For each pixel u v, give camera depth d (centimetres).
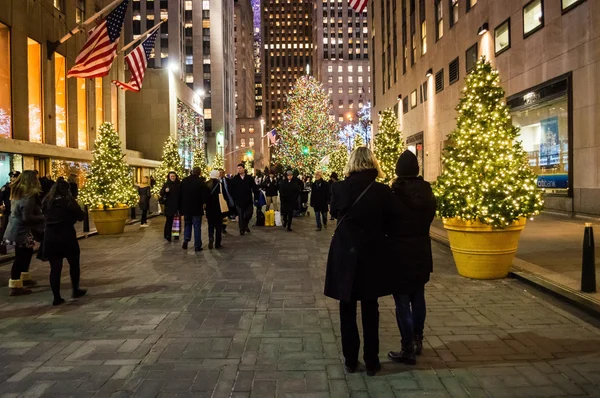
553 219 1630
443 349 468
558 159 1825
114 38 1816
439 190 791
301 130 6128
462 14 2762
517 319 562
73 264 689
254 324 556
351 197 396
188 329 540
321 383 392
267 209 1845
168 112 5719
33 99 2556
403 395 369
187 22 10269
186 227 1166
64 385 392
